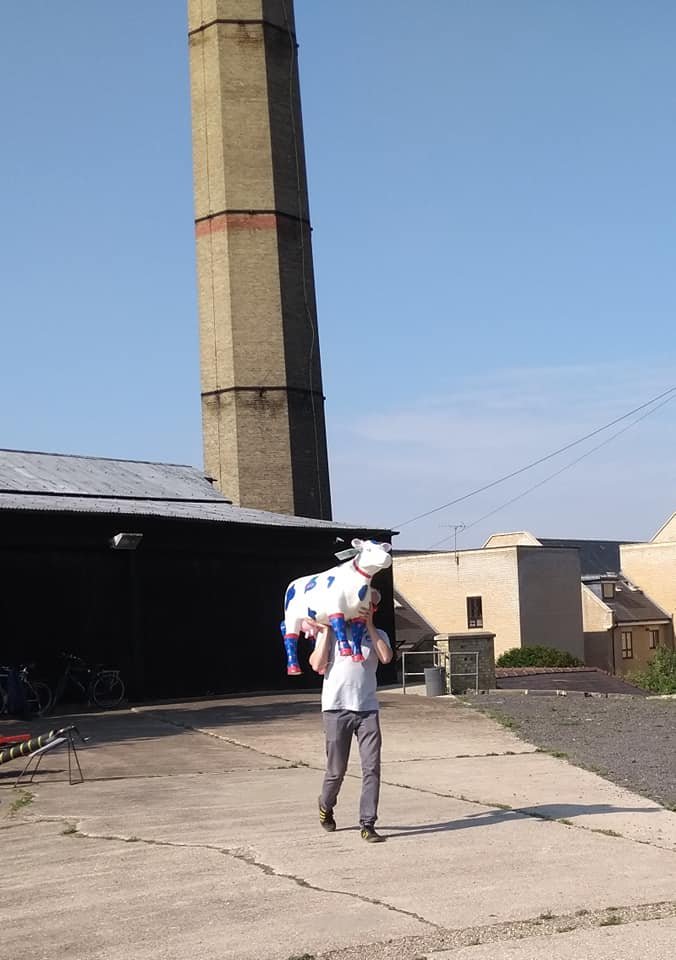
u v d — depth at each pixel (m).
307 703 22.88
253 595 28.00
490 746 15.31
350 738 9.19
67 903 7.23
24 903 7.27
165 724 19.06
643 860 8.15
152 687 25.34
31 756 12.43
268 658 28.11
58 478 29.06
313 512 40.81
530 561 52.91
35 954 6.18
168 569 26.14
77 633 24.27
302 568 29.22
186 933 6.47
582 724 17.81
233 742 16.23
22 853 8.88
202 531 26.81
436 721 18.64
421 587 56.00
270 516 30.84
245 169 41.09
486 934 6.34
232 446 40.06
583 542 75.75
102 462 32.38
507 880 7.55
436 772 12.93
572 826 9.45
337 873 7.80
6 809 11.03
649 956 5.94
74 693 23.91
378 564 9.02
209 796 11.46
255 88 41.53
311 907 6.93
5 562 23.33
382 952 6.07
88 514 24.44
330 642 9.29
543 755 14.38
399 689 27.33
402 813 10.15
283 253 41.19
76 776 13.08
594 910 6.79
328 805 9.27
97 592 24.73
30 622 23.58
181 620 26.25
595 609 59.38
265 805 10.78
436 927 6.47
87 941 6.38
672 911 6.78
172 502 30.27
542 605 53.06
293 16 43.19
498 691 25.55
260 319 40.59
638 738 15.80
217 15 41.66
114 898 7.30
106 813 10.56
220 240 40.94
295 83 42.84
